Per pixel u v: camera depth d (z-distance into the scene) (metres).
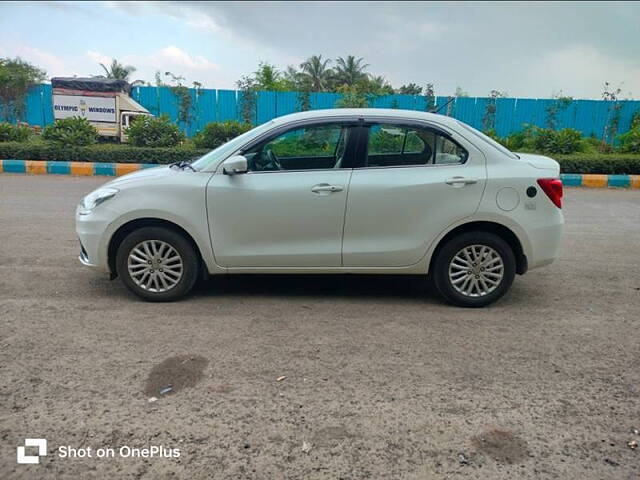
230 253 4.52
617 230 8.20
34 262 5.78
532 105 22.77
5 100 24.41
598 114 22.42
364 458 2.58
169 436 2.72
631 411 3.03
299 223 4.46
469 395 3.17
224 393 3.14
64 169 14.10
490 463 2.56
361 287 5.19
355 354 3.69
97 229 4.50
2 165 14.03
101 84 23.23
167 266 4.60
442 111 22.91
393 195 4.43
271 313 4.45
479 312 4.57
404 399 3.11
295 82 41.69
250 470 2.48
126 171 14.30
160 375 3.34
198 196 4.44
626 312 4.63
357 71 43.09
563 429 2.84
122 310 4.45
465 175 4.44
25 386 3.17
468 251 4.56
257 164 4.54
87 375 3.32
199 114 24.23
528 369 3.51
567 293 5.14
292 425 2.84
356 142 4.52
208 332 4.02
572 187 13.45
